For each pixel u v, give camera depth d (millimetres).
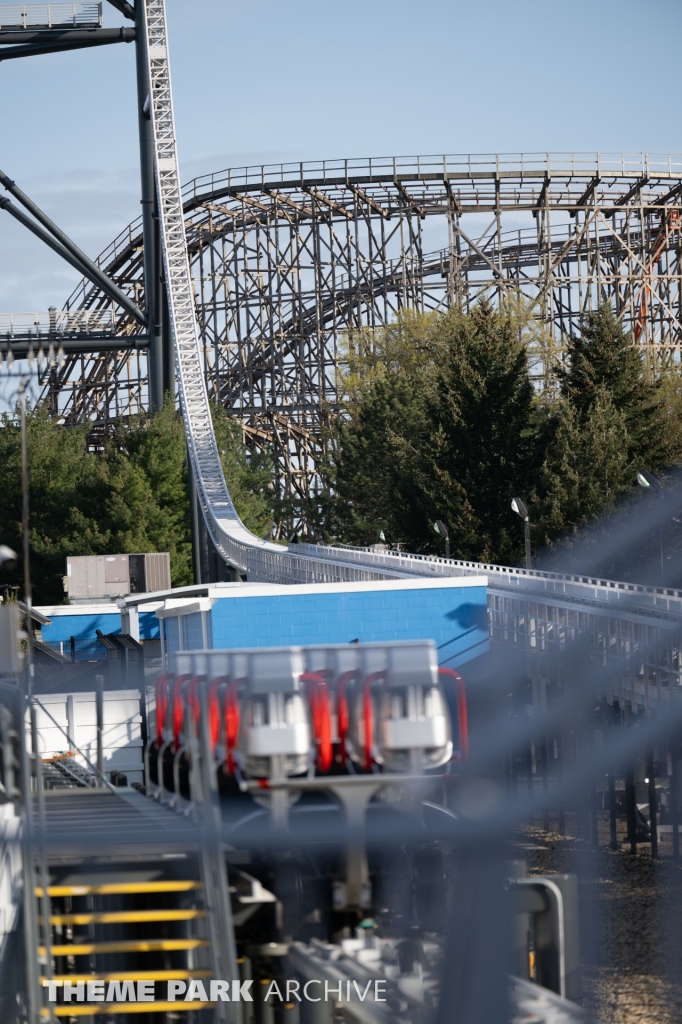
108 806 53812
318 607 139375
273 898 46969
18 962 45406
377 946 46844
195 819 47094
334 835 46375
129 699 83125
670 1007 78312
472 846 46344
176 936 46656
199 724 46812
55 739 82375
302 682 47094
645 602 123062
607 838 122250
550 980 49688
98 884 45094
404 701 46094
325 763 46281
